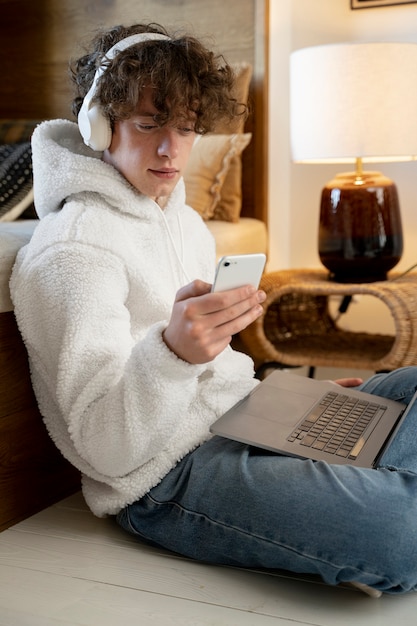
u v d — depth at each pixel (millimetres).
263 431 1207
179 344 1040
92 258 1160
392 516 1035
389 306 1931
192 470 1187
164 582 1136
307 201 2457
